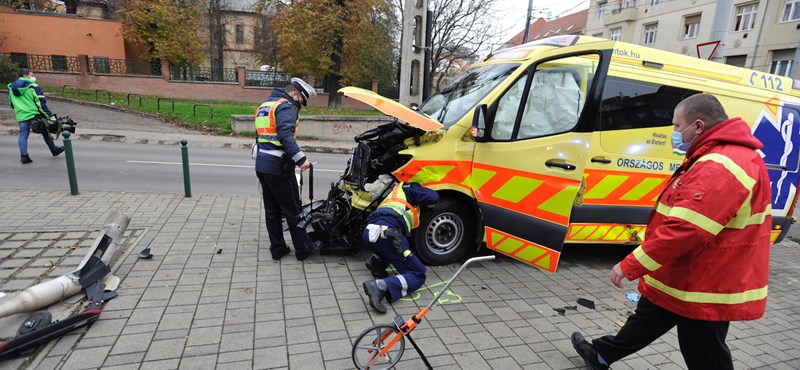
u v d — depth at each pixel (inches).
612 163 181.5
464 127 171.3
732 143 87.6
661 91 185.8
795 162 206.2
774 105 200.2
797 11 945.5
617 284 94.7
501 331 134.4
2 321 118.8
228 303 139.4
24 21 1030.4
